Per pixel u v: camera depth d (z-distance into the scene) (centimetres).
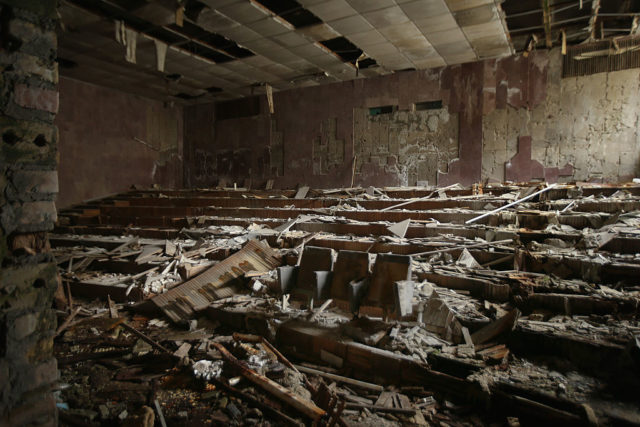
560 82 1006
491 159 1083
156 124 1503
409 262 374
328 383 349
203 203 1051
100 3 790
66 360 399
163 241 779
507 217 632
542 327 356
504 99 1064
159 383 362
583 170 991
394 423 291
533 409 278
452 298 443
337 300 407
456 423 288
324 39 947
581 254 481
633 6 795
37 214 219
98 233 926
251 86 1332
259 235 716
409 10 803
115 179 1359
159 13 817
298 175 1362
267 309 476
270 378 350
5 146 204
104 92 1326
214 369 365
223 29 895
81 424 294
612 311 373
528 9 818
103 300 594
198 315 511
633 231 504
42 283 221
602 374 307
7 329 202
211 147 1541
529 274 465
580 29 901
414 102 1173
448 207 770
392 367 342
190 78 1242
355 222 725
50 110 224
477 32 905
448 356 340
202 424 301
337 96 1285
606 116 966
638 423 250
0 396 199
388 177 1216
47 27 221
